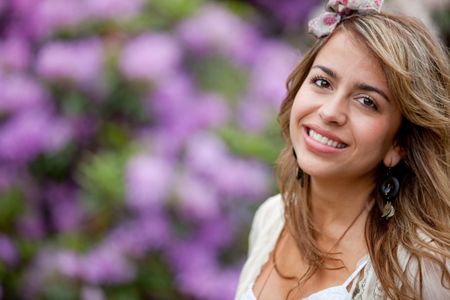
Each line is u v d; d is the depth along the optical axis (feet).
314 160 6.22
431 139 6.18
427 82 5.96
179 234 12.14
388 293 6.02
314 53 6.49
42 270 11.91
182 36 13.26
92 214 12.27
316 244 6.66
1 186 12.33
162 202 11.90
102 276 11.82
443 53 6.17
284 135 7.41
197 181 12.02
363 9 6.07
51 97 12.70
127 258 11.94
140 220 12.11
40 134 12.47
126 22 12.96
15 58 12.80
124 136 12.75
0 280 12.00
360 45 5.92
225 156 12.41
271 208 8.09
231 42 13.30
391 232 6.23
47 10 12.85
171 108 12.80
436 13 11.76
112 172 11.84
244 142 12.52
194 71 13.35
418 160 6.24
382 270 6.07
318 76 6.14
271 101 13.20
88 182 11.98
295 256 6.93
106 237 12.14
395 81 5.82
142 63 12.33
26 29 13.10
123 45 12.74
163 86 12.69
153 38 12.69
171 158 12.57
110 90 12.59
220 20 13.21
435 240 6.08
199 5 13.83
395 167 6.46
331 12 6.23
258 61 13.89
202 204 11.90
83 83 12.48
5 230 12.41
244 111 13.15
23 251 12.16
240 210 12.39
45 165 12.66
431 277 6.04
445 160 6.25
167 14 13.30
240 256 12.51
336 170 6.18
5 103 12.54
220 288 12.05
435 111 5.95
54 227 12.72
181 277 12.11
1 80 12.69
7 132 12.50
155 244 12.09
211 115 12.80
